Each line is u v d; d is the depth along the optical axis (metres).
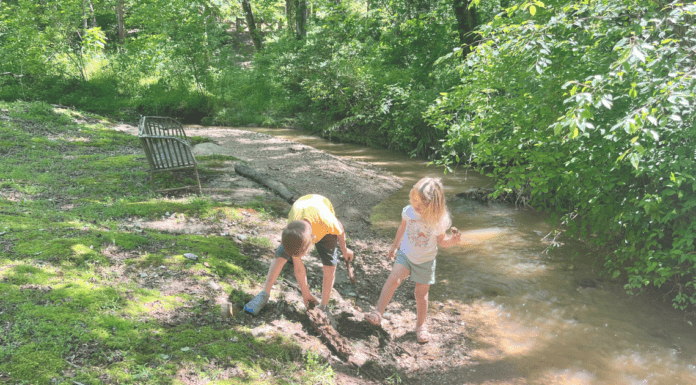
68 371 2.51
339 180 8.68
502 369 3.58
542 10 5.07
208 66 18.89
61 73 16.86
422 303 3.83
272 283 3.68
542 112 4.62
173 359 2.79
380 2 15.47
